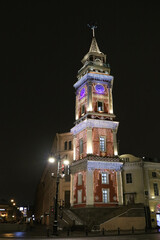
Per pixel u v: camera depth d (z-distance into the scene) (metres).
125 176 48.88
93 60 56.03
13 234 29.19
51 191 63.84
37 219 109.88
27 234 29.11
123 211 37.78
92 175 43.84
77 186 46.78
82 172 46.03
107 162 45.38
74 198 46.97
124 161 50.69
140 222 37.69
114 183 44.81
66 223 39.72
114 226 36.12
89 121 47.53
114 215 37.19
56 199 28.81
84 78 52.91
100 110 50.66
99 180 44.00
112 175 45.25
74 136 52.53
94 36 62.44
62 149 59.34
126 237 25.30
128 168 49.03
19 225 37.97
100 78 52.69
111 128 49.00
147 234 29.58
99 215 40.56
